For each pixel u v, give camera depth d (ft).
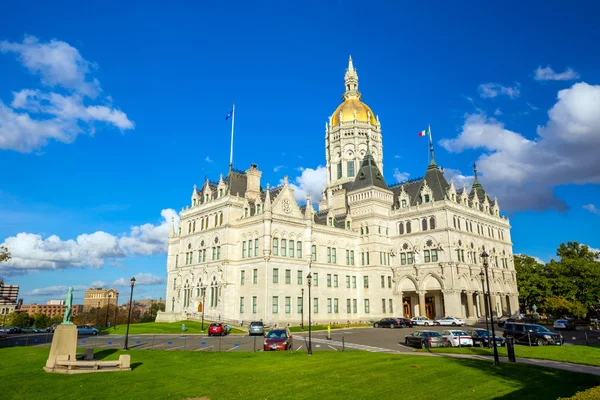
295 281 277.03
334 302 300.40
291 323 267.39
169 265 349.82
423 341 153.99
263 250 265.54
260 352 138.21
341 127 426.92
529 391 82.84
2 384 96.68
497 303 335.47
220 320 269.64
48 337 214.69
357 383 88.94
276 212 277.03
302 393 82.48
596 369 106.01
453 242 299.38
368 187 332.19
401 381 90.27
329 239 309.22
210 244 297.94
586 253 368.68
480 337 161.99
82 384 94.89
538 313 387.75
